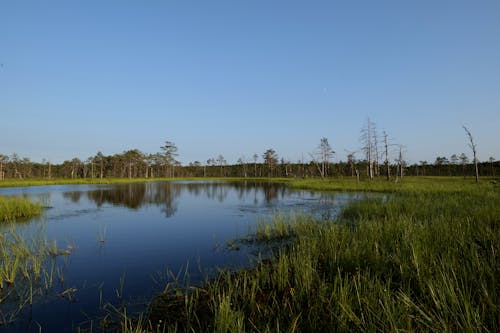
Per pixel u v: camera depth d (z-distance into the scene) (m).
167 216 14.71
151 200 23.16
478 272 3.96
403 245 5.61
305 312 3.93
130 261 7.27
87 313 4.53
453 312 2.97
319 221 10.80
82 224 12.48
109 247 8.66
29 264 6.89
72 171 80.81
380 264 5.06
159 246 8.77
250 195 27.72
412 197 15.52
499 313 2.88
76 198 24.55
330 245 6.41
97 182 56.06
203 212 16.14
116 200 23.06
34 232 10.66
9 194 26.92
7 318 4.38
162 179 72.31
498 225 7.58
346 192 27.20
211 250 8.27
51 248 8.20
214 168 108.31
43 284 5.71
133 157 80.06
